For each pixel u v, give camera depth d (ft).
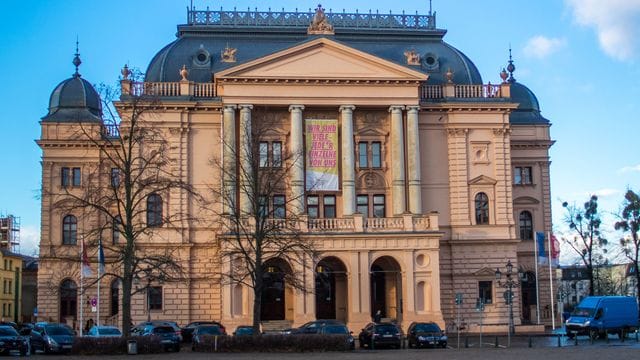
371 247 244.01
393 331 196.44
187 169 264.31
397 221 247.70
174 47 282.36
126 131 249.96
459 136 276.00
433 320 241.76
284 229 225.97
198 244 260.62
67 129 289.33
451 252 271.08
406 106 267.80
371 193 271.69
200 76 276.62
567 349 172.24
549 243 264.93
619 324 225.15
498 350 173.17
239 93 260.83
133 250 189.37
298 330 197.67
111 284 277.85
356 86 266.57
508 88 279.69
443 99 277.44
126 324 176.35
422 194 273.33
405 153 268.82
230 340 176.96
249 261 196.65
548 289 306.14
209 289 260.62
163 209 261.24
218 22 286.87
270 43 284.20
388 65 265.34
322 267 258.98
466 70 288.71
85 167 290.35
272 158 228.22
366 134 272.31
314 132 267.39
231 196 231.50
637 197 329.31
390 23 293.02
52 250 269.64
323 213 267.80
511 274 248.32
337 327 195.83
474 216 273.54
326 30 271.08
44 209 287.07
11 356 175.52
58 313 280.51
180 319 257.34
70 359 157.89
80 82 302.25
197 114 266.77
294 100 263.29
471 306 268.41
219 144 264.93
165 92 266.77
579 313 228.43
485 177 274.77
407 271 243.81
